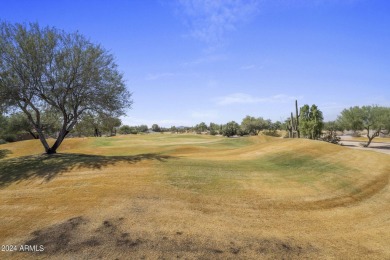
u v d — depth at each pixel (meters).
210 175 11.74
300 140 21.19
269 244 6.57
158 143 35.44
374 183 12.29
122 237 6.50
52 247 6.11
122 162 13.67
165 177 11.21
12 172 12.84
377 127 43.44
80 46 16.58
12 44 15.20
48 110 18.41
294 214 8.66
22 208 8.64
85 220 7.42
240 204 9.09
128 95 18.62
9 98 15.16
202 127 113.44
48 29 16.11
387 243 6.97
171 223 7.35
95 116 18.62
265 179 11.84
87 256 5.72
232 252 6.06
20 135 52.59
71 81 16.45
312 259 6.01
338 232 7.60
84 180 11.06
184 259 5.66
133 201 8.77
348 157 16.53
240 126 87.12
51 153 17.20
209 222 7.61
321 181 12.04
